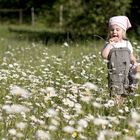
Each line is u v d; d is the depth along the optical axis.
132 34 27.16
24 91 7.11
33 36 30.11
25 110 6.39
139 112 7.32
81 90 8.35
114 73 8.17
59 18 48.50
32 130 6.16
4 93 8.32
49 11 52.53
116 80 8.15
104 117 6.49
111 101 7.37
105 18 27.94
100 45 18.56
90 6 29.75
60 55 14.48
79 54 14.89
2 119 6.43
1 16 56.50
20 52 16.02
